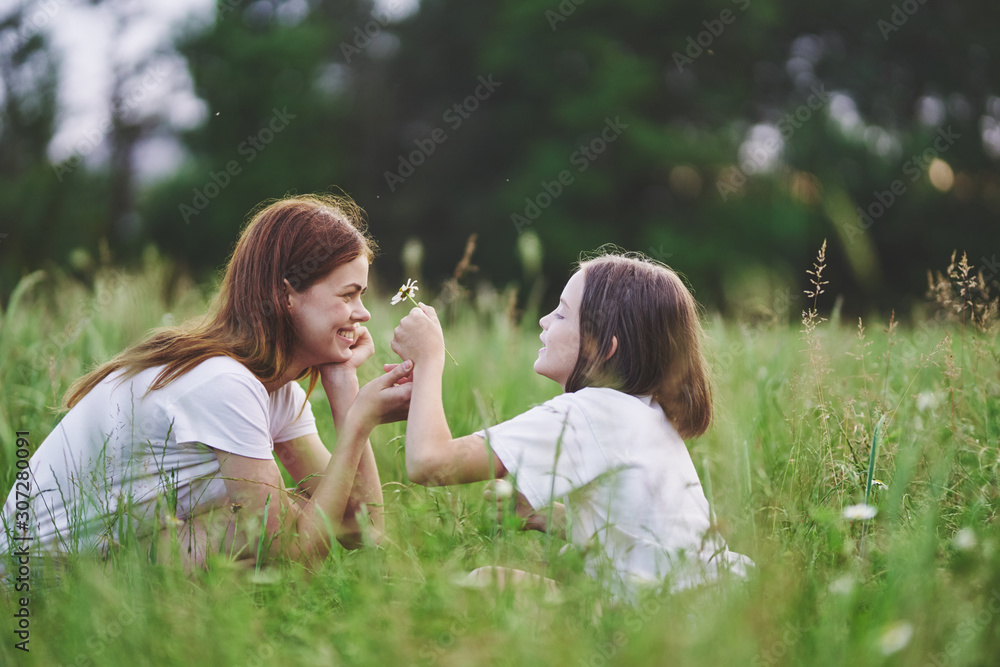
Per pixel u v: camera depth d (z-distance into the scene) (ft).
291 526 7.55
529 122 67.87
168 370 7.85
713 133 67.36
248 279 8.16
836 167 62.90
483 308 17.46
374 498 8.68
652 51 67.97
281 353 8.20
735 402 10.51
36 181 57.72
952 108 70.18
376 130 77.15
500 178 69.36
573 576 6.40
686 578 6.49
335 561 6.86
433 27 77.00
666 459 7.25
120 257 61.31
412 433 7.43
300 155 70.28
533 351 16.38
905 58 71.97
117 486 7.77
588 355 7.69
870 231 65.62
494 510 7.39
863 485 8.41
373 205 74.02
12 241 56.44
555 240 62.03
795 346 13.70
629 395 7.52
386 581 6.76
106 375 8.20
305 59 71.26
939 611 5.70
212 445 7.69
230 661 5.58
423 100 78.89
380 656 5.52
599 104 61.93
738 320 13.53
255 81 69.67
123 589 6.33
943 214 66.59
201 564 7.54
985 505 7.79
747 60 69.62
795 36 72.13
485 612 6.01
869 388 10.06
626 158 63.00
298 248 8.09
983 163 67.56
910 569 5.96
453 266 69.00
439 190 74.08
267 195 67.97
